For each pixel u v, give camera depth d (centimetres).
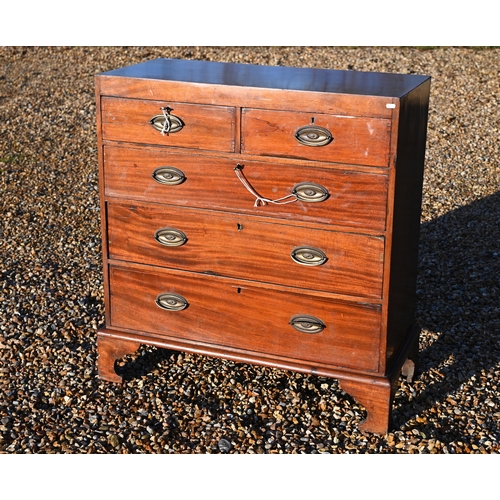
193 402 380
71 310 462
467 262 524
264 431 359
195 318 372
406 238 352
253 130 331
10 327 441
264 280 352
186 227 357
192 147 343
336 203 328
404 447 346
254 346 365
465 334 439
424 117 356
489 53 880
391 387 346
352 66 858
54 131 758
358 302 339
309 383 395
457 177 650
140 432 357
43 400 380
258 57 897
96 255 539
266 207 340
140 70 367
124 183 362
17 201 621
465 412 372
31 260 528
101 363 393
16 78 890
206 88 333
